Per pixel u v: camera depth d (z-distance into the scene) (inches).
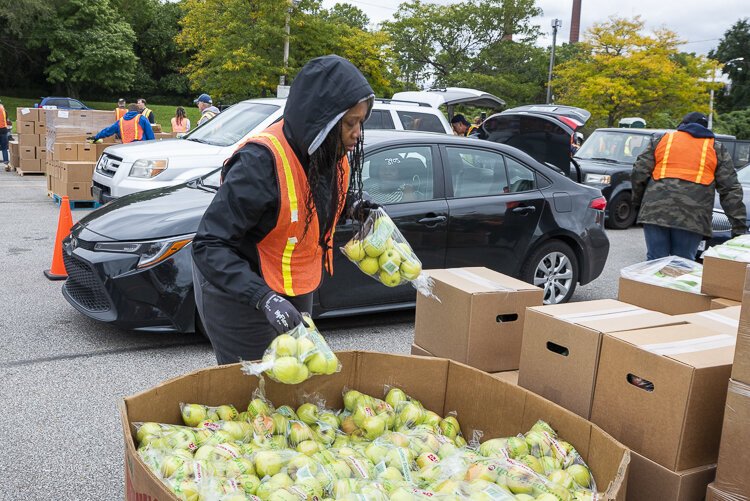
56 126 442.6
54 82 1839.3
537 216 233.3
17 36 1795.0
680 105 1108.5
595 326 94.5
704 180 230.2
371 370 102.1
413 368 102.2
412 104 401.1
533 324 102.3
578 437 87.0
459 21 1768.0
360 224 111.2
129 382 167.3
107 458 132.6
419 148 216.8
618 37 1084.5
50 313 216.2
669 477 82.5
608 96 1072.8
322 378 99.3
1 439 137.1
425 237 211.0
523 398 93.7
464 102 529.3
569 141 375.9
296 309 92.9
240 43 937.5
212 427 86.2
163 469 75.0
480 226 221.1
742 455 77.4
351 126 90.1
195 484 72.7
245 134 334.0
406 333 215.6
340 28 1020.5
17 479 123.4
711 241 310.5
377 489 75.5
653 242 240.1
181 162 320.8
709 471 83.4
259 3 928.3
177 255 181.5
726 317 105.2
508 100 1731.1
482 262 224.7
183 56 2234.3
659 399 83.8
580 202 245.4
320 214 95.8
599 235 250.2
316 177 91.5
